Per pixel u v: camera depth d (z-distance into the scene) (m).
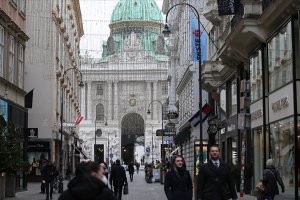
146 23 143.88
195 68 54.91
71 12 70.12
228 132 38.59
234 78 37.22
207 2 41.16
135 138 144.00
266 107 28.12
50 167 28.64
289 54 23.88
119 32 145.00
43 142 49.00
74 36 77.56
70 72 69.00
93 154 139.00
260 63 29.33
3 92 31.47
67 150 63.59
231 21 31.67
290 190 23.81
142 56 142.75
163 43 144.25
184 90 66.50
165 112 88.44
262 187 18.50
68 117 66.06
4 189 28.19
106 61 142.62
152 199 31.05
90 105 141.62
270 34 27.06
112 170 25.67
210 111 37.97
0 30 31.11
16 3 35.25
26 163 23.20
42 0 49.88
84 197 6.40
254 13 27.36
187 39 62.06
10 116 32.19
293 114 23.27
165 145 83.19
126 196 33.66
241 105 34.53
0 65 31.16
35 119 49.28
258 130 30.11
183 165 13.06
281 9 23.77
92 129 140.12
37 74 49.84
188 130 57.31
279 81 25.80
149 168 57.97
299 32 22.78
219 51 35.03
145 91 142.88
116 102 142.25
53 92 50.03
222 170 11.84
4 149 21.88
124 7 144.88
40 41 49.75
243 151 33.56
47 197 28.28
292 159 23.50
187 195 12.88
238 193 32.53
